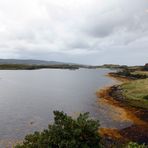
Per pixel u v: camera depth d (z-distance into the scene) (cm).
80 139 1242
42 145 1214
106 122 3372
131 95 5488
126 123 3334
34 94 6425
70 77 13550
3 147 2358
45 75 15088
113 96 5772
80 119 1357
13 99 5494
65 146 1184
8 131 2886
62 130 1269
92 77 13525
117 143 2452
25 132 2859
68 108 4438
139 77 11338
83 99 5500
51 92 6894
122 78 12250
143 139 2658
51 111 4144
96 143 1286
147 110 4150
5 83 9475
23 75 14362
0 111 4081
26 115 3784
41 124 3238
